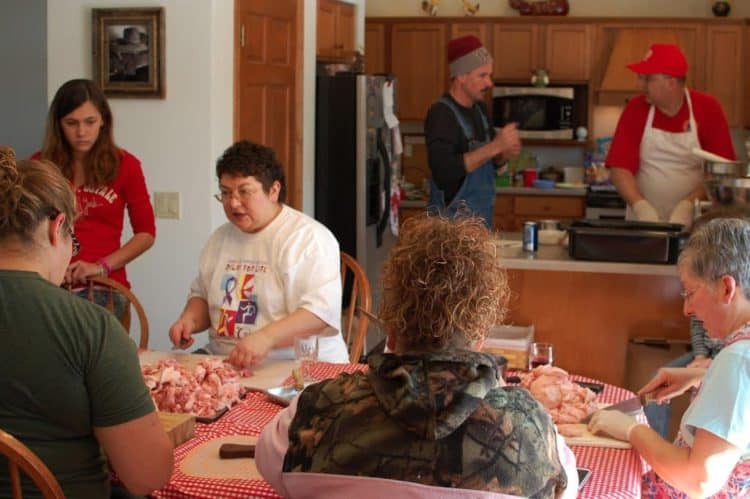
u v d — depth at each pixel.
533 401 1.44
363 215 5.75
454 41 4.65
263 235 2.85
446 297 1.41
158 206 4.42
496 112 7.56
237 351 2.56
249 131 4.76
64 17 4.44
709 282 1.98
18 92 5.29
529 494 1.38
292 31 5.25
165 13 4.32
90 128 3.37
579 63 7.49
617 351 3.82
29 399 1.63
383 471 1.37
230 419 2.17
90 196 3.46
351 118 5.69
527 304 3.86
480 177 4.65
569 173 7.77
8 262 1.67
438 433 1.35
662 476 1.92
